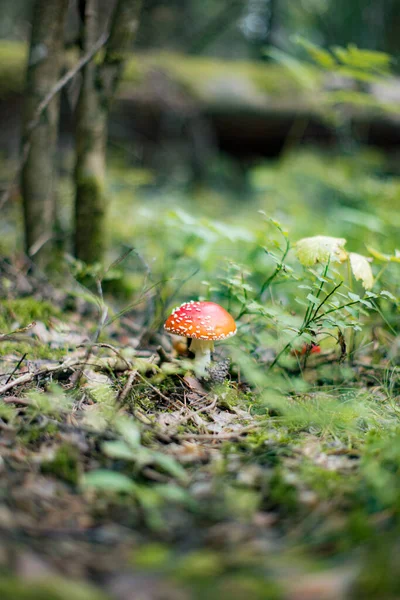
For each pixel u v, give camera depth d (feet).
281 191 6.75
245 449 2.45
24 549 1.84
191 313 2.84
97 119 3.69
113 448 2.18
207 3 13.71
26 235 3.92
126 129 8.07
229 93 8.18
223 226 3.51
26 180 3.84
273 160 9.39
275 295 3.85
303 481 2.22
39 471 2.20
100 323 2.88
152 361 2.98
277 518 2.06
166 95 7.89
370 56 4.40
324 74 6.66
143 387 2.81
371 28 12.23
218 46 14.96
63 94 6.70
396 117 8.10
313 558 1.87
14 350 3.11
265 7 12.07
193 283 4.38
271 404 2.73
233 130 8.66
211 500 2.13
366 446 2.40
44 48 3.63
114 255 4.66
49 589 1.62
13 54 7.23
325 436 2.54
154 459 2.27
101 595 1.67
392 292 3.42
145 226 4.92
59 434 2.39
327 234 4.83
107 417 2.51
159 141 8.38
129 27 3.58
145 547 1.92
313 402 2.77
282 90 8.34
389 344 3.27
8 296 3.57
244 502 2.10
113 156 7.73
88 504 2.09
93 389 2.72
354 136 8.25
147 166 8.43
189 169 8.77
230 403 2.80
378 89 7.25
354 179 6.28
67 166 6.79
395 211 4.98
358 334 3.34
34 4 3.59
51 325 3.41
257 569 1.83
